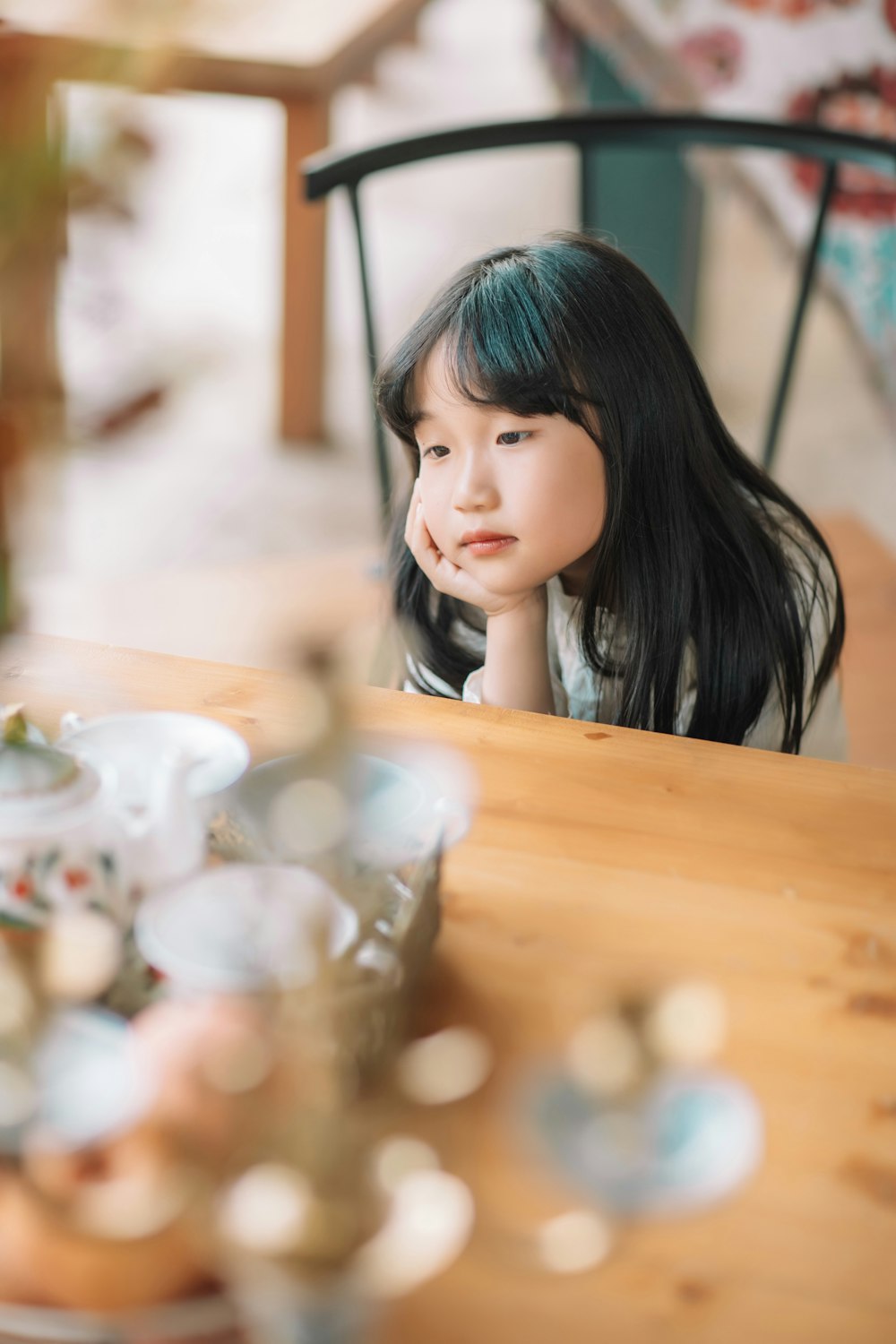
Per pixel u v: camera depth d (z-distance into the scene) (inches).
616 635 42.8
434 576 42.4
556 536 39.1
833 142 67.2
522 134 67.4
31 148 18.6
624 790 33.3
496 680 42.4
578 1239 20.1
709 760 34.7
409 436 41.3
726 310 128.2
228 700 36.3
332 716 19.2
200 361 22.6
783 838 31.8
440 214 165.6
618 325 39.4
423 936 26.4
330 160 63.7
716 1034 23.3
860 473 116.0
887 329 101.0
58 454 20.0
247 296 146.3
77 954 24.0
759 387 125.6
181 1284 19.8
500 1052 25.3
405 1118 23.2
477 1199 21.9
